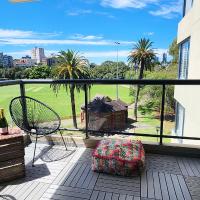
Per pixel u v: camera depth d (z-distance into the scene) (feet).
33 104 10.21
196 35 21.74
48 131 9.15
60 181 7.34
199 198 6.44
